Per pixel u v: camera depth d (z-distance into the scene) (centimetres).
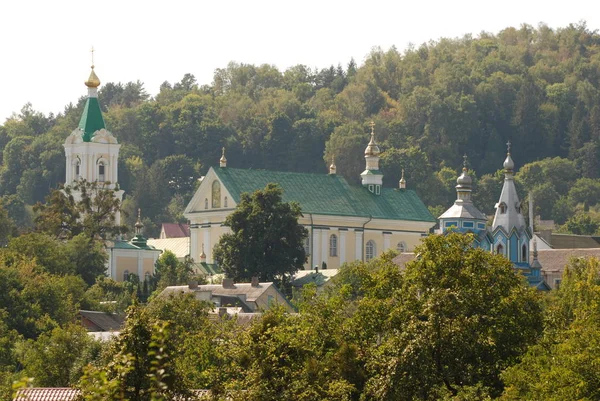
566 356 11350
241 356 11519
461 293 12538
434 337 12138
